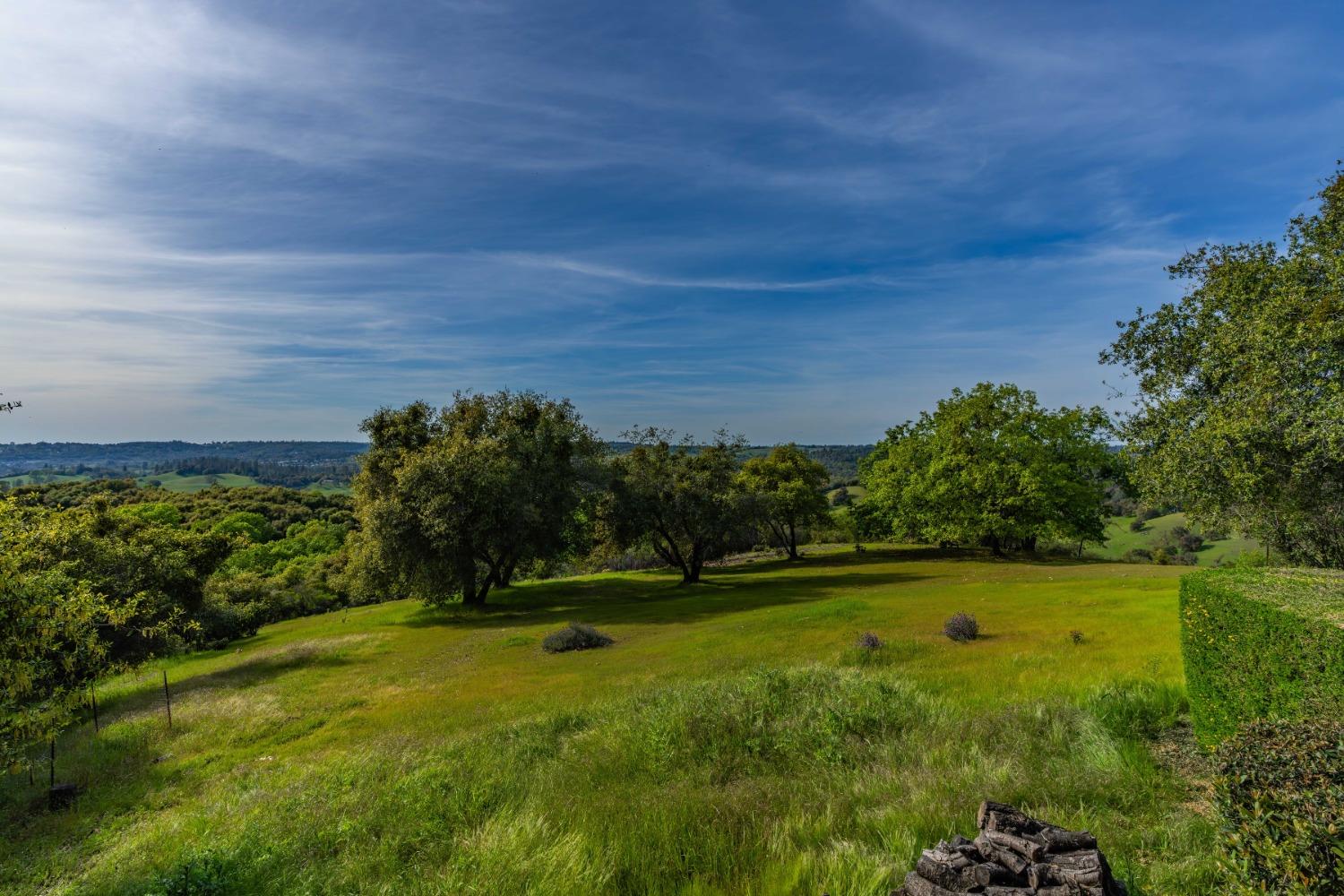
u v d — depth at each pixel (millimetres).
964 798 5941
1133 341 18203
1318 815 3154
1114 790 6062
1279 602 6352
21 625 10195
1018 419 47250
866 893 4336
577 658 22641
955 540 51688
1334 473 13047
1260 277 15234
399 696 18375
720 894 4848
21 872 7922
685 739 8930
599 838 5906
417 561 34406
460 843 6188
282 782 10312
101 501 24922
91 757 13516
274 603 45875
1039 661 13781
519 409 40656
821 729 8688
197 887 5629
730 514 47125
